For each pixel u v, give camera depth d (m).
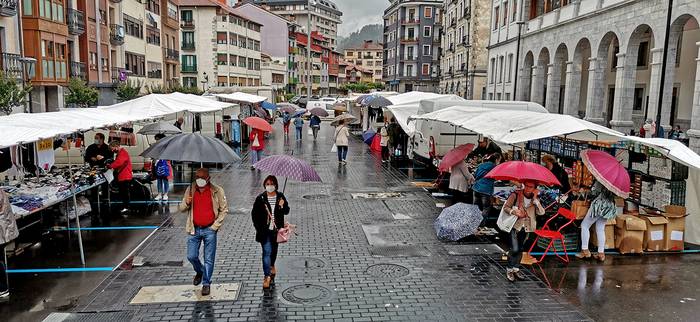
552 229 9.74
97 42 31.84
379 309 7.11
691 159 8.66
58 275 8.24
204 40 66.38
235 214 12.48
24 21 23.38
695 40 24.89
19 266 8.65
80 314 6.82
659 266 8.96
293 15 145.12
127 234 10.58
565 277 8.38
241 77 72.62
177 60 52.25
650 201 10.57
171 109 16.33
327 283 8.03
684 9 20.09
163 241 10.12
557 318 6.91
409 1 91.31
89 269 8.52
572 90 30.95
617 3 25.22
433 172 19.36
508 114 11.16
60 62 25.98
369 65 169.38
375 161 22.80
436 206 13.56
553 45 33.47
